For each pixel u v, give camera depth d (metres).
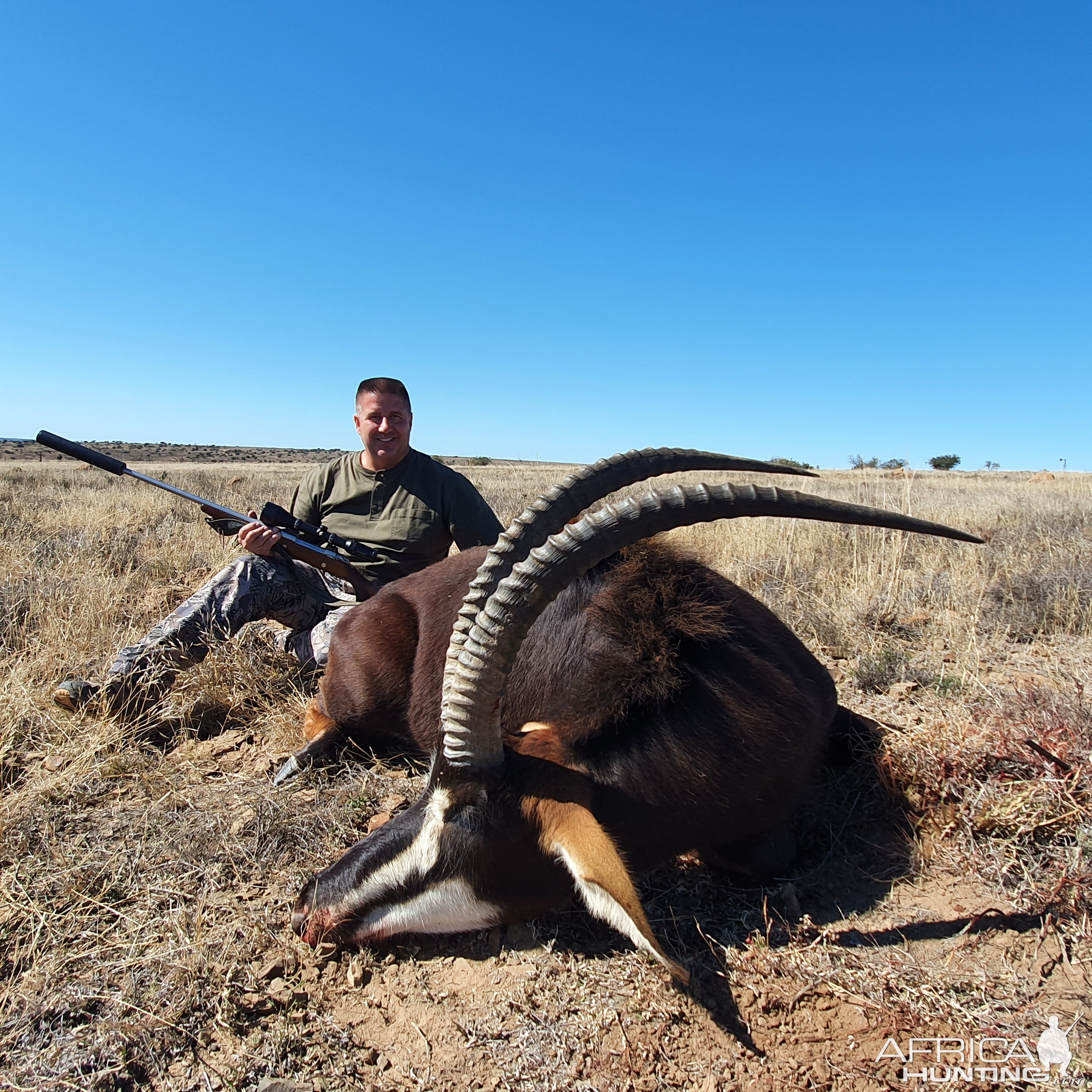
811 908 1.60
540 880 1.38
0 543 4.21
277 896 1.61
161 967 1.43
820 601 2.98
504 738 1.46
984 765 1.81
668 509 1.33
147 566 3.91
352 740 2.14
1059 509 5.46
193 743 2.19
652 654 1.52
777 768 1.56
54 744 2.09
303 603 2.53
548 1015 1.38
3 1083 1.24
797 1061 1.30
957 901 1.59
